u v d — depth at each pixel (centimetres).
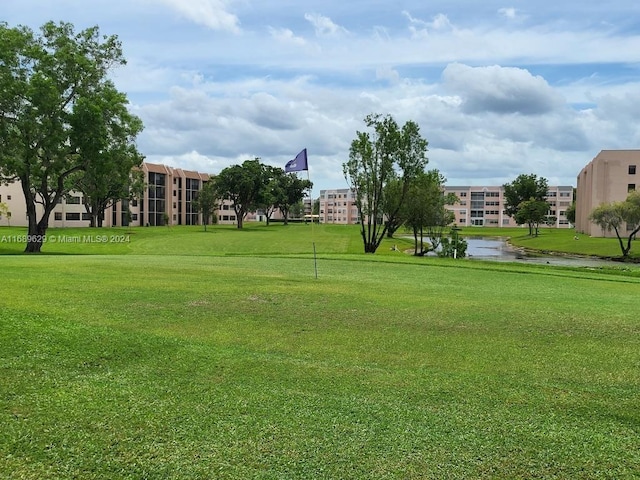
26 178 3212
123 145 3372
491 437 432
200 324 810
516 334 795
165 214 9994
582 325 864
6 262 1641
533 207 8969
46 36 3180
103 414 454
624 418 480
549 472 380
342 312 931
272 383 546
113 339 670
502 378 586
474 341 747
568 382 577
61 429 424
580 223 9925
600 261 4684
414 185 3781
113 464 376
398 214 3966
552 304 1074
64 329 695
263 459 387
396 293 1167
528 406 503
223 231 7031
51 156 3145
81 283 1143
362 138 3241
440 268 1822
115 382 530
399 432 436
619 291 1353
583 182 9394
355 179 3300
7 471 363
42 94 2905
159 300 984
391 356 664
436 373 598
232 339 726
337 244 4431
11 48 2948
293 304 995
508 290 1292
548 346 729
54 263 1612
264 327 805
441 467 383
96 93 3216
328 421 454
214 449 400
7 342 623
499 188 15238
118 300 963
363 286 1270
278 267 1705
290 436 424
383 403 499
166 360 608
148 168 9894
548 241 6931
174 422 443
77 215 8800
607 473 381
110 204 8725
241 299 1028
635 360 667
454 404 502
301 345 705
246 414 463
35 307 848
